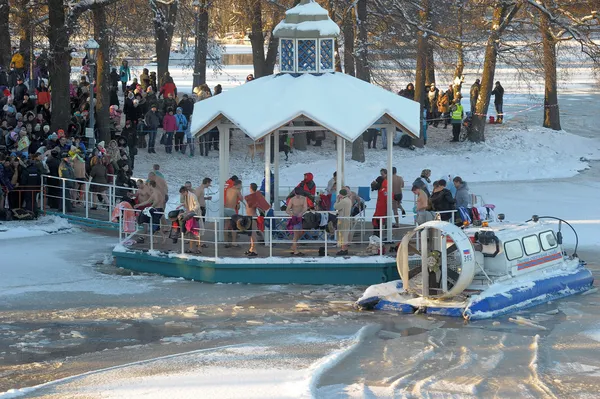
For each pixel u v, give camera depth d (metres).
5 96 86.94
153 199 57.03
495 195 79.81
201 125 55.09
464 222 49.72
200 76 111.62
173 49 183.75
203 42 108.62
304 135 96.94
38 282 50.88
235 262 51.03
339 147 56.44
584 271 50.56
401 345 39.00
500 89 114.44
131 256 54.31
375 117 53.25
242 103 55.19
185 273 52.38
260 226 54.53
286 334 40.91
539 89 152.38
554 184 86.31
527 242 48.41
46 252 58.31
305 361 36.28
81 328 41.88
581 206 74.00
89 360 36.84
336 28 57.41
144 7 101.88
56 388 32.75
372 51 97.19
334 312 45.19
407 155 96.69
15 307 45.56
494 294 44.97
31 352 38.00
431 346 38.84
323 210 56.28
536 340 39.56
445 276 44.69
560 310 45.50
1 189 65.38
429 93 112.38
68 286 50.12
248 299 47.66
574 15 104.69
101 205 67.62
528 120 118.75
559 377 34.44
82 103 91.69
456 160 95.69
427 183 59.56
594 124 119.56
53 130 81.75
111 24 97.62
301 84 55.47
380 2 94.56
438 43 99.88
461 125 108.69
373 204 76.00
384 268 51.00
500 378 34.22
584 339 39.94
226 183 57.19
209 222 63.38
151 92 96.06
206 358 36.78
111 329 41.72
